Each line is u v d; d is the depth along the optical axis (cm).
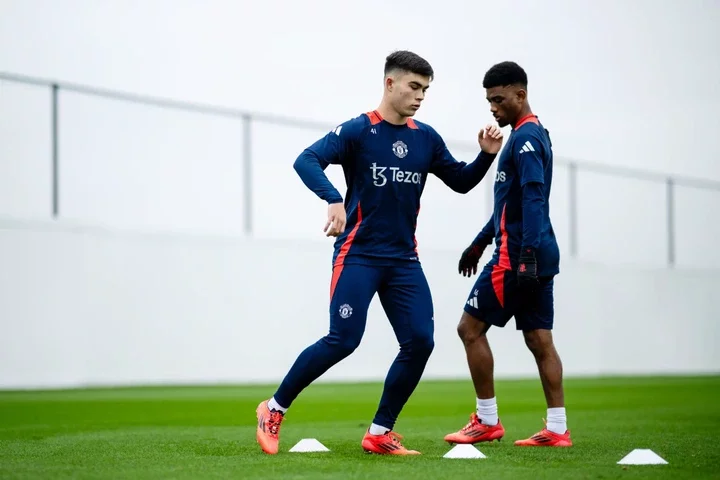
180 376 5516
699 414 3095
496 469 1558
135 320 5378
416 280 1873
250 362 5762
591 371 7119
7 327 4953
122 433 2397
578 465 1627
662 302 7550
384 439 1848
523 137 1981
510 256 2023
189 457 1756
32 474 1498
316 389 5091
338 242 1881
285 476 1462
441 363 6425
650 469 1563
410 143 1878
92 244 5241
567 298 6988
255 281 5791
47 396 4278
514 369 6681
